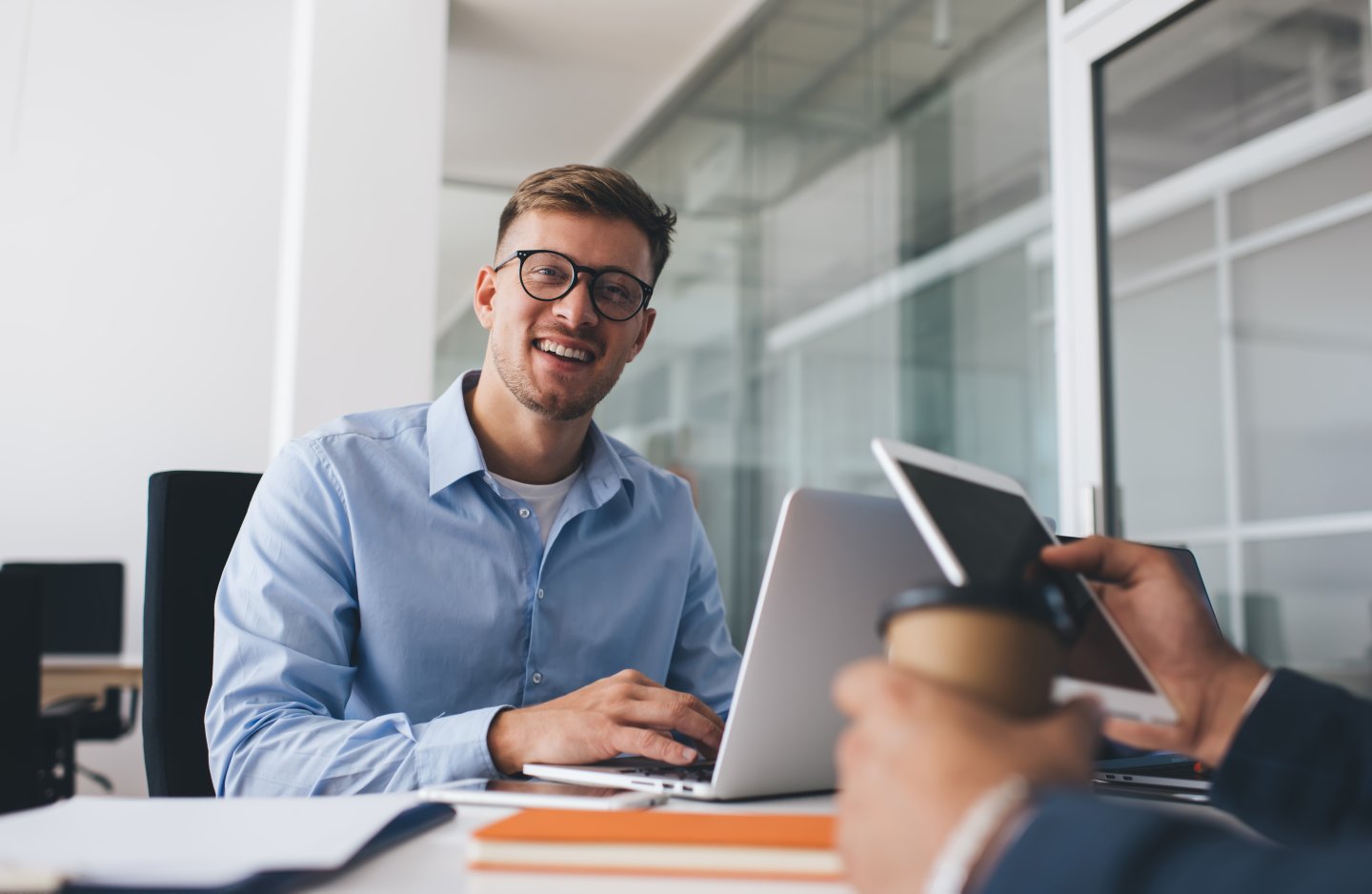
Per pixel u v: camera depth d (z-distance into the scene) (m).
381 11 4.33
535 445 1.54
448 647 1.45
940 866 0.39
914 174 3.58
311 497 1.44
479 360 5.48
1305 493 2.33
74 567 4.45
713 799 0.93
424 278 4.25
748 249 4.47
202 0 5.13
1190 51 2.63
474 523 1.49
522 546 1.51
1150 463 2.69
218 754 1.24
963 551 0.70
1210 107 2.57
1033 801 0.39
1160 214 2.69
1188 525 2.58
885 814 0.42
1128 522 2.74
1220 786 0.67
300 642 1.35
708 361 4.60
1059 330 2.94
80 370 4.88
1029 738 0.43
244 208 5.10
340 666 1.34
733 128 4.71
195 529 1.51
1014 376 3.11
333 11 4.28
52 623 4.40
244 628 1.34
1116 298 2.80
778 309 4.21
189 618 1.48
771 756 0.94
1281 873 0.33
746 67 4.67
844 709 0.46
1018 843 0.38
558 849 0.58
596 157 6.01
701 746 1.09
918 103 3.59
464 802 0.88
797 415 4.03
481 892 0.58
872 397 3.68
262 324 5.07
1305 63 2.35
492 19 4.86
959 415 3.29
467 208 5.81
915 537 1.00
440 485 1.48
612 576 1.56
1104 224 2.85
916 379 3.48
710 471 4.48
